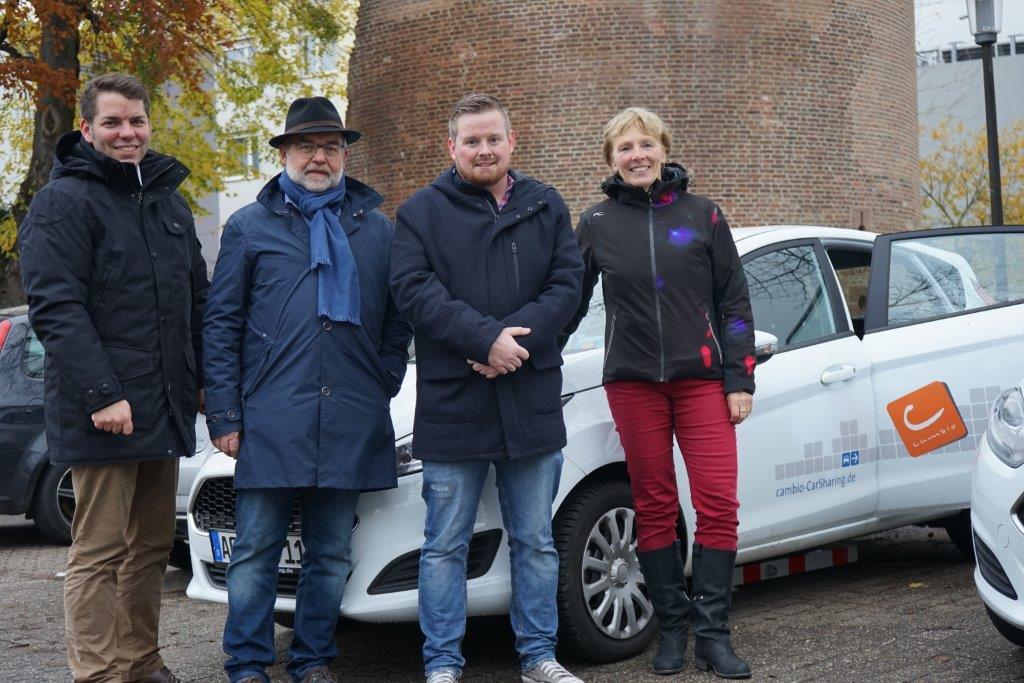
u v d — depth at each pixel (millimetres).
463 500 4004
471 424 3949
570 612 4328
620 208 4414
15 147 22438
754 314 5008
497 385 3955
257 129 24047
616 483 4531
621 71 17328
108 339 3943
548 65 17562
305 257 4102
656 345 4254
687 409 4324
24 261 3883
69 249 3865
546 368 4027
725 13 17422
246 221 4148
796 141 17766
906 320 5410
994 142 10203
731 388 4273
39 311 3830
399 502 4164
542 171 17562
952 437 5309
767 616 5121
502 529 4254
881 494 5234
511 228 4031
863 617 4984
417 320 3918
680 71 17344
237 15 20938
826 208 18000
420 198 4051
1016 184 33188
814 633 4762
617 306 4320
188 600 6102
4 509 7871
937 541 6789
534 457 4047
